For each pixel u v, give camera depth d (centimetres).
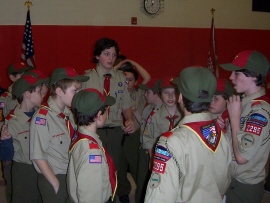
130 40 559
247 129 178
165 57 580
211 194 140
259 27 632
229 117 196
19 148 230
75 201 183
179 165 140
